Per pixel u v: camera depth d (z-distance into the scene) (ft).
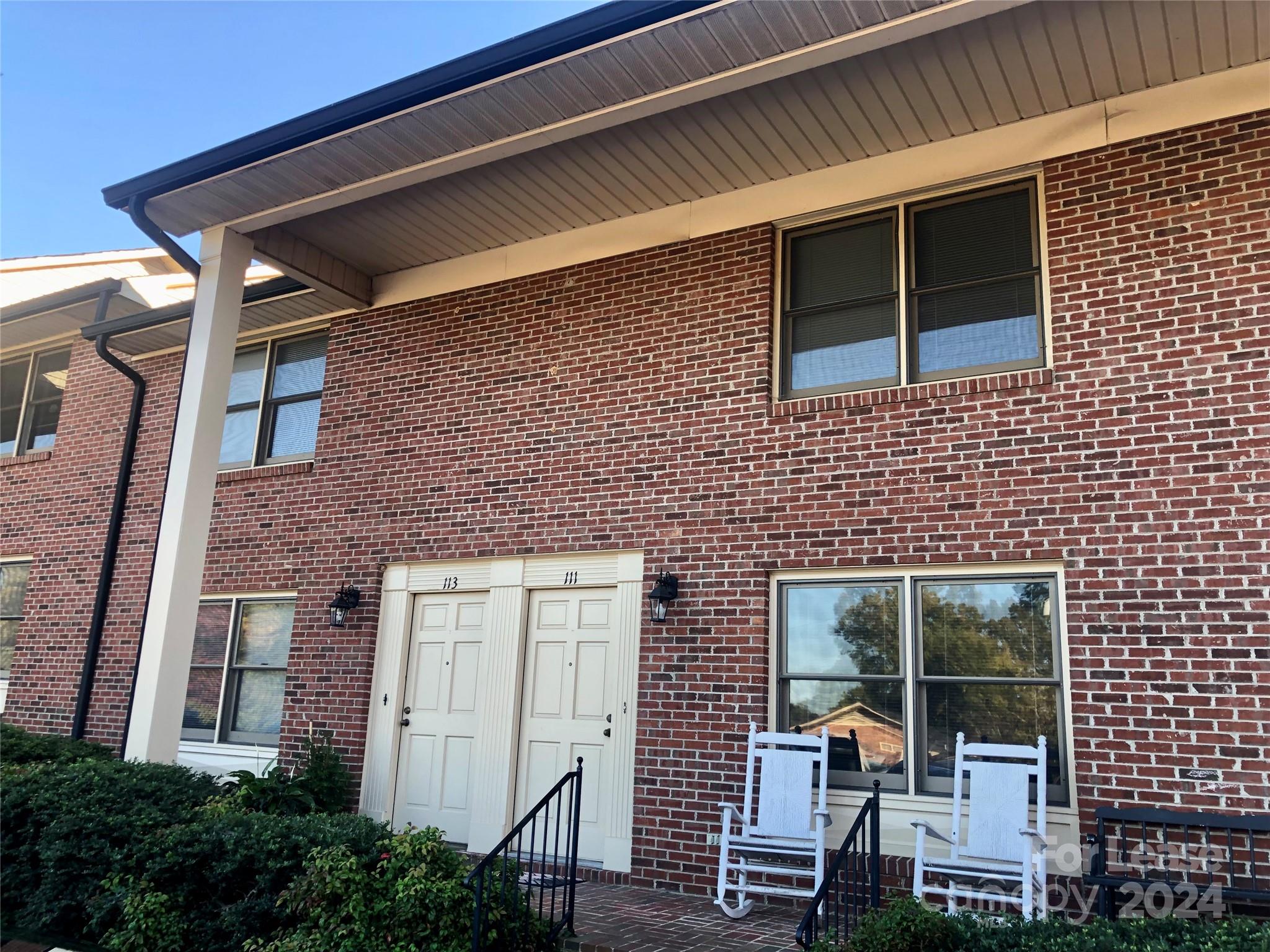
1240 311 18.52
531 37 18.66
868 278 23.18
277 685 29.99
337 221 27.07
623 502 24.50
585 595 24.90
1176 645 17.72
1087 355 19.75
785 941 16.70
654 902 19.94
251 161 23.08
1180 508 18.24
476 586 26.61
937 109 21.21
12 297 37.83
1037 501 19.57
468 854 24.32
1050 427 19.77
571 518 25.22
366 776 26.78
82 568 35.63
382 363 30.01
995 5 16.49
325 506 29.81
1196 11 17.69
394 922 14.99
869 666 20.88
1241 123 19.26
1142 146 20.12
